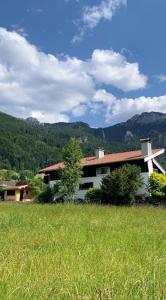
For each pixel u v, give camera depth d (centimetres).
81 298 374
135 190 4191
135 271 515
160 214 2005
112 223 1348
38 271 511
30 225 1215
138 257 660
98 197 4575
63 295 382
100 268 524
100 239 898
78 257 626
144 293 387
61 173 4884
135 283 415
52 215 1619
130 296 388
